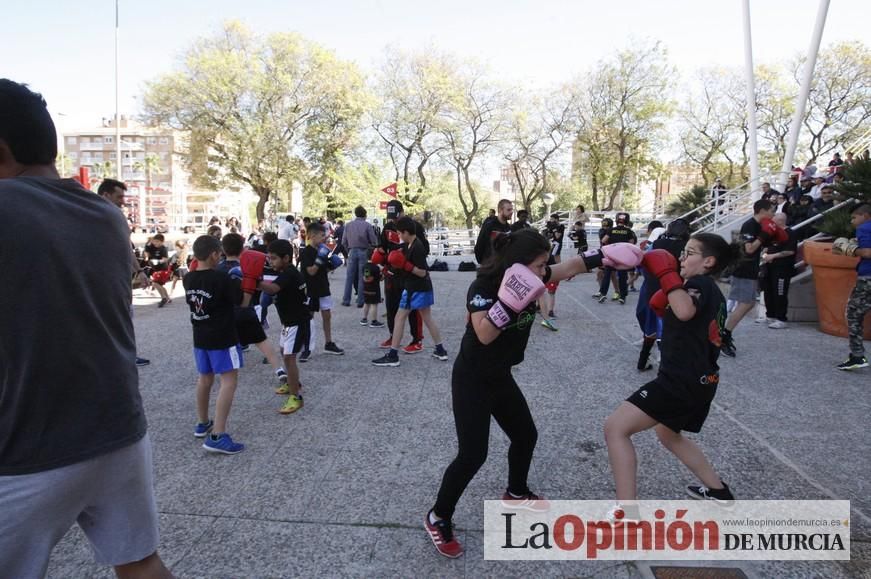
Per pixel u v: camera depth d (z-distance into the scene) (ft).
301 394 16.40
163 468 11.81
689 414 9.02
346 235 31.09
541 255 7.98
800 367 18.51
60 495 4.93
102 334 5.19
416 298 19.07
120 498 5.49
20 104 5.05
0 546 4.81
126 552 5.62
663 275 8.68
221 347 12.34
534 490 10.81
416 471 11.57
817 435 13.14
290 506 10.28
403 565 8.62
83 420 5.04
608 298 34.06
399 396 16.15
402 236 18.97
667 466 11.59
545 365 19.10
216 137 109.40
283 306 14.78
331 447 12.77
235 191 115.55
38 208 4.82
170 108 103.81
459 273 52.03
